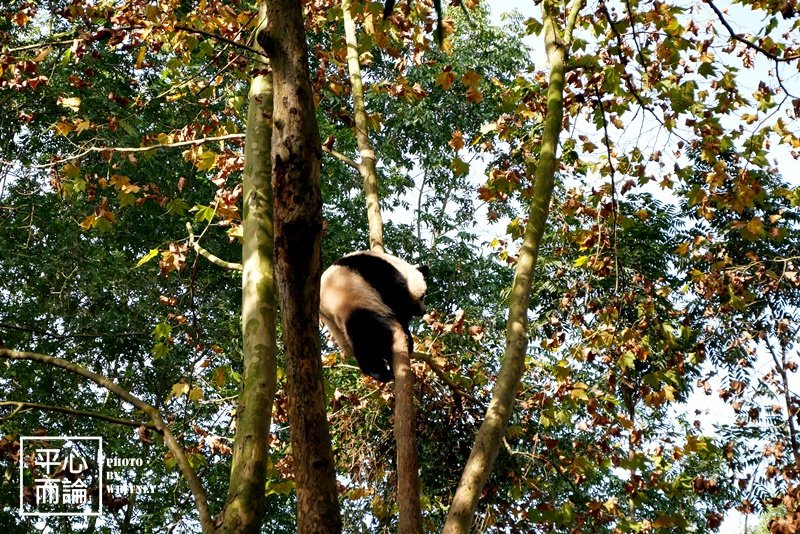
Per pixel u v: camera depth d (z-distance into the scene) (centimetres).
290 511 1501
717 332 864
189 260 1512
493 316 1587
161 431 420
